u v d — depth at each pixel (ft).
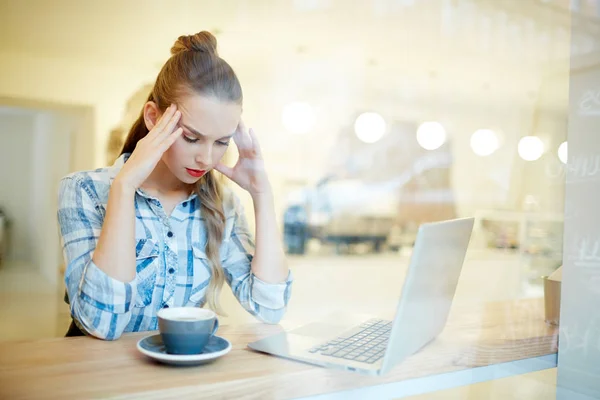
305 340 3.04
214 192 3.69
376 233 8.29
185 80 3.17
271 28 8.89
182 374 2.38
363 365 2.63
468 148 9.40
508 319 3.88
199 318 2.56
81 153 4.83
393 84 11.25
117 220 2.88
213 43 3.36
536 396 3.58
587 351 3.87
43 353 2.58
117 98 5.56
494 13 7.90
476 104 9.05
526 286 4.65
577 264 4.03
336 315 3.71
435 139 10.02
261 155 3.65
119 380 2.27
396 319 2.59
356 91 10.75
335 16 9.43
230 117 3.32
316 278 5.91
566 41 5.70
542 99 6.17
